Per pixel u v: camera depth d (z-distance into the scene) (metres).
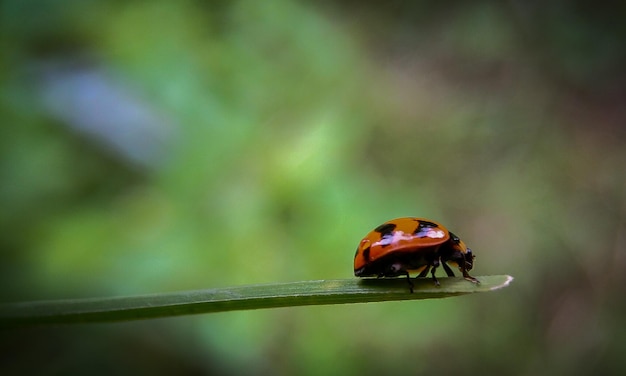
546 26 0.16
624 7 0.16
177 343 0.09
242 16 0.12
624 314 0.11
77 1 0.11
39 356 0.09
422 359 0.10
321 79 0.12
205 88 0.10
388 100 0.14
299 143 0.10
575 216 0.13
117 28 0.11
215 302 0.06
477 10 0.16
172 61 0.10
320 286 0.06
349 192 0.09
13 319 0.06
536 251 0.12
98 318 0.06
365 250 0.07
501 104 0.15
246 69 0.11
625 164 0.14
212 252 0.09
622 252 0.12
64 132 0.10
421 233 0.07
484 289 0.06
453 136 0.14
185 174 0.09
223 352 0.09
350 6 0.15
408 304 0.10
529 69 0.15
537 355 0.11
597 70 0.15
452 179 0.13
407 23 0.16
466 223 0.12
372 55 0.15
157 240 0.09
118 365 0.09
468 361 0.10
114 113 0.10
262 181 0.09
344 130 0.10
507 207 0.13
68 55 0.10
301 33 0.12
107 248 0.09
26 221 0.09
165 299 0.06
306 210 0.09
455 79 0.15
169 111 0.10
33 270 0.09
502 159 0.14
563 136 0.14
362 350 0.09
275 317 0.09
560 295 0.12
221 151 0.10
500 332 0.11
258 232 0.09
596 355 0.11
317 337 0.09
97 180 0.09
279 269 0.09
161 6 0.11
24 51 0.10
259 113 0.10
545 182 0.13
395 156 0.13
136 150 0.10
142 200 0.09
